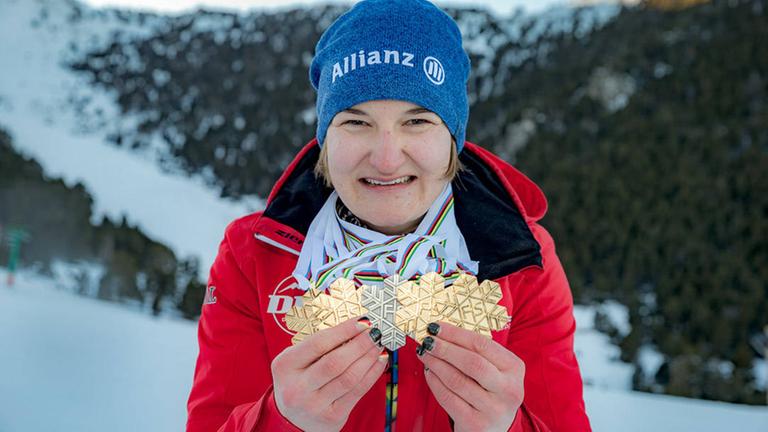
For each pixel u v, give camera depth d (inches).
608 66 3299.7
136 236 2304.4
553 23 4308.6
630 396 364.5
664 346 1524.4
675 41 3410.4
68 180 3193.9
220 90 4296.3
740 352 1457.9
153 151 3860.7
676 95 2979.8
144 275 2032.5
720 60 3085.6
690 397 1332.4
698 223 2130.9
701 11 3590.1
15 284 1214.9
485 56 4114.2
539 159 2679.6
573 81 3312.0
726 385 1338.6
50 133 3754.9
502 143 3026.6
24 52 4800.7
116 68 4685.0
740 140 2628.0
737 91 2893.7
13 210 2311.8
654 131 2721.5
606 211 2234.3
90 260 2174.0
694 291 1717.5
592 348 1567.4
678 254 1994.3
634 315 1658.5
